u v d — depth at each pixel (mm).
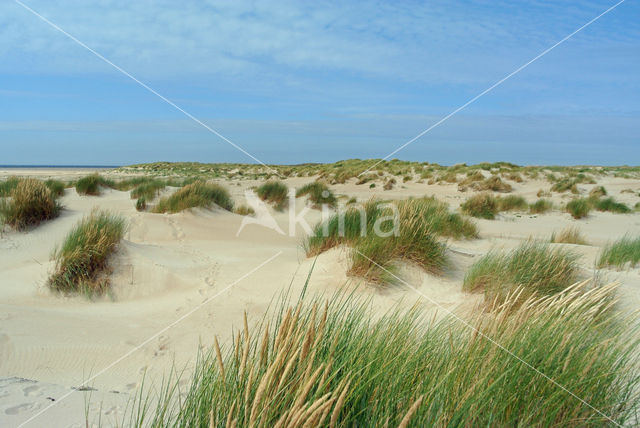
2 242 7996
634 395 2527
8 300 5738
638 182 25594
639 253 7445
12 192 9383
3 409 2732
